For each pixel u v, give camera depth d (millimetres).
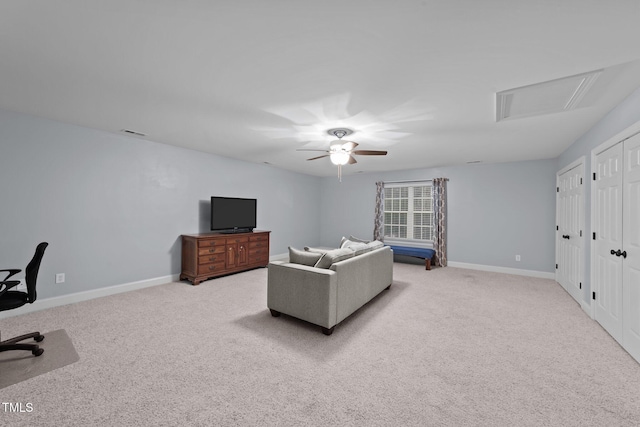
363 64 1875
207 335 2629
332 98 2428
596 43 1589
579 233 3564
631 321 2287
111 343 2438
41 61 1889
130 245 3975
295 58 1819
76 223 3439
